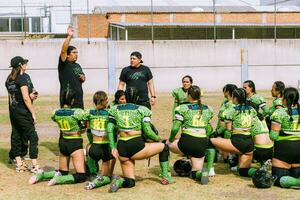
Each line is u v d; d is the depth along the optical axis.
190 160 9.06
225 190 8.02
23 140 9.73
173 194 7.79
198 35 35.34
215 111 19.58
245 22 36.12
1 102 24.97
